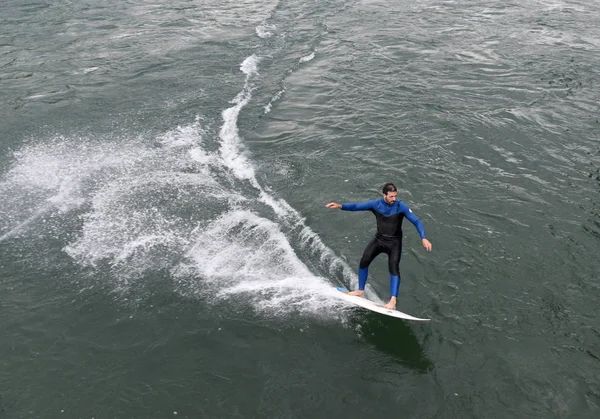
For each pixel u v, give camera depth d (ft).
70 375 21.76
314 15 82.64
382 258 29.07
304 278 27.73
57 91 53.01
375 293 26.50
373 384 21.07
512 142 40.86
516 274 26.94
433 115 46.06
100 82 55.42
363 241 30.86
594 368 21.34
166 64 60.95
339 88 53.93
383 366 21.90
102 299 26.04
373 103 49.67
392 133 43.50
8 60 61.36
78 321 24.68
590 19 75.36
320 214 33.63
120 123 46.60
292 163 40.11
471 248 29.09
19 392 20.94
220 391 20.97
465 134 42.29
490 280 26.61
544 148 39.81
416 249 29.25
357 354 22.56
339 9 85.66
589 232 29.99
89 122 46.65
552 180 35.55
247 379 21.48
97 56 63.16
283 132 45.32
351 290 27.07
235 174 38.88
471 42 65.87
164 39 69.72
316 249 30.35
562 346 22.47
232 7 88.02
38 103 50.21
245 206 34.83
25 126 45.62
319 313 24.99
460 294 25.77
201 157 41.14
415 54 62.44
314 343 23.20
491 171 37.01
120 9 84.38
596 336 22.93
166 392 20.95
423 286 26.53
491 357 22.07
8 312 25.16
